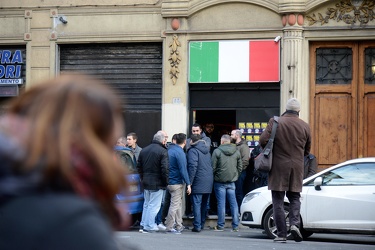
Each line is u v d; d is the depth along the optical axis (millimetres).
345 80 19562
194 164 17141
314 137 19609
